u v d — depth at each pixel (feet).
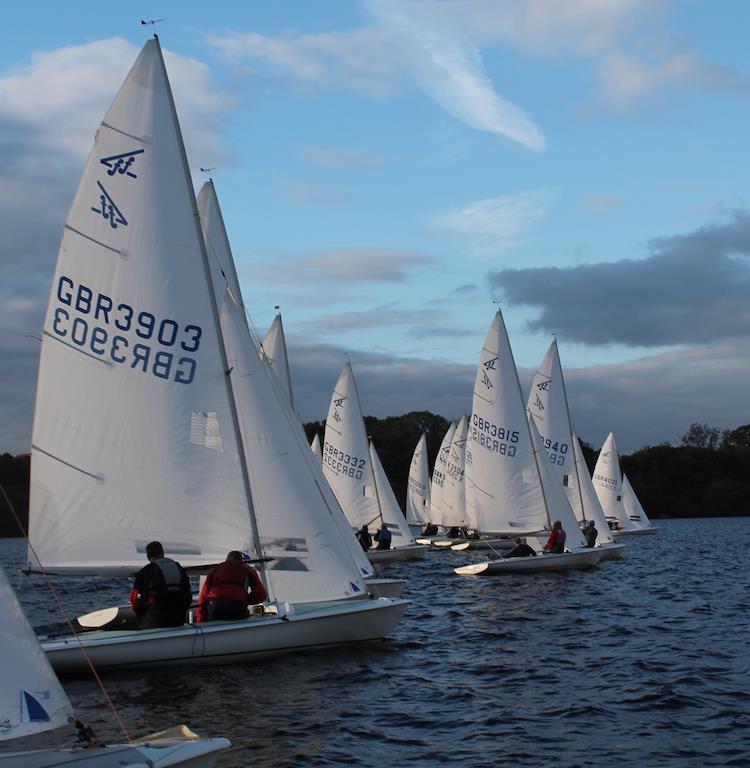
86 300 45.91
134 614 43.75
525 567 95.66
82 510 45.52
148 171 46.65
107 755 22.03
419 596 77.71
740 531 234.99
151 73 47.03
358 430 125.80
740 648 48.01
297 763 28.78
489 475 108.68
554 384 139.95
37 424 45.57
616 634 53.47
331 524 48.85
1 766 21.35
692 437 443.32
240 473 46.34
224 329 49.93
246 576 43.93
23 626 21.11
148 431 45.88
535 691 38.55
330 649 46.73
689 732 32.07
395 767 28.43
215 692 37.73
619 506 208.23
